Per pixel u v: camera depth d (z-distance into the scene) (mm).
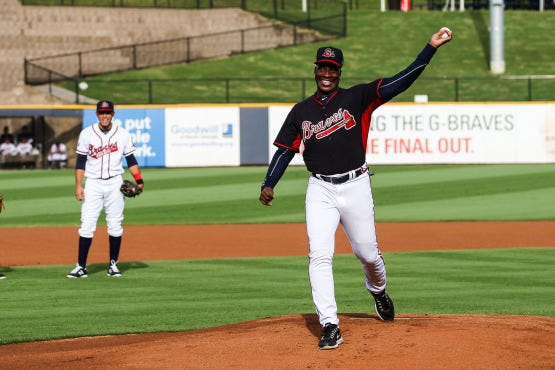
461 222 55594
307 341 20172
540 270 36938
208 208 62031
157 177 77375
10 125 96812
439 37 19625
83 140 35562
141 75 113750
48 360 20344
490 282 33750
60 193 69562
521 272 36344
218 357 19312
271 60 120000
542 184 71500
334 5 138375
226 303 29688
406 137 83625
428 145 83562
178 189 70625
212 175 78250
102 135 35500
